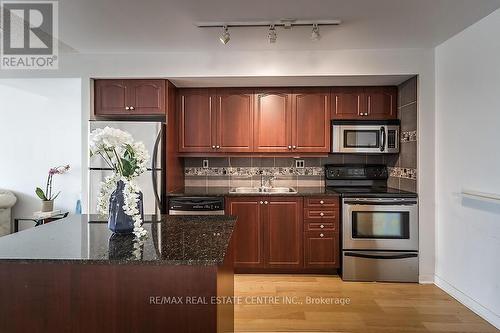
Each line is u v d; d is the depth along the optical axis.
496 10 2.26
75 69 3.20
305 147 3.55
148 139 3.10
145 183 3.11
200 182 3.97
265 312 2.55
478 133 2.46
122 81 3.26
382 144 3.47
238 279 3.26
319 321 2.41
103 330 1.31
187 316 1.29
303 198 3.30
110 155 1.65
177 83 3.40
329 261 3.30
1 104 4.58
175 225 1.87
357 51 3.09
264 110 3.56
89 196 3.09
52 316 1.32
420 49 3.07
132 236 1.61
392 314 2.52
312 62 3.11
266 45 2.96
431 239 3.11
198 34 2.69
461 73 2.66
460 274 2.72
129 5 2.18
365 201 3.18
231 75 3.14
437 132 3.04
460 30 2.62
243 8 2.23
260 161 3.95
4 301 1.33
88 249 1.37
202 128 3.58
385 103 3.52
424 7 2.22
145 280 1.30
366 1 2.13
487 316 2.39
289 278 3.28
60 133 4.61
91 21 2.44
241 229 3.33
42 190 4.60
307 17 2.37
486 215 2.39
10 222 4.37
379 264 3.17
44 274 1.32
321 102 3.54
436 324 2.36
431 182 3.10
